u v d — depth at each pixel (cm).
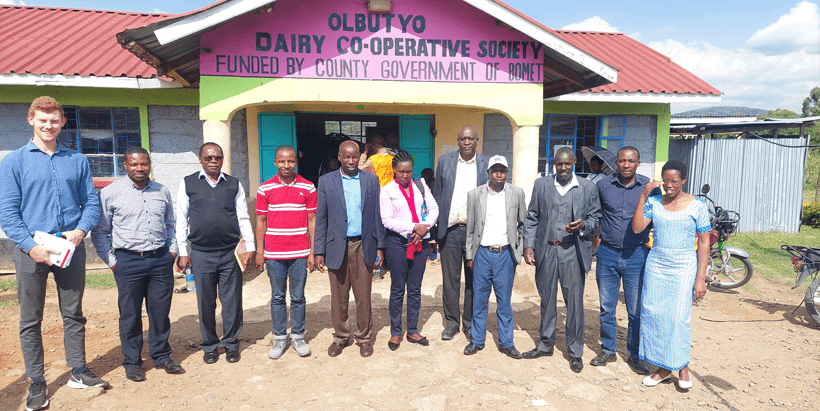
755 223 1091
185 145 784
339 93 572
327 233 415
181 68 619
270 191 409
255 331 492
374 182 420
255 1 499
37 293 328
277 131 839
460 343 460
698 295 364
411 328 457
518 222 428
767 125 1107
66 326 349
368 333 436
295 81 562
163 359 398
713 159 1091
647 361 383
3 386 366
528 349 449
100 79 674
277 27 552
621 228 396
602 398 363
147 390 366
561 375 398
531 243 420
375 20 571
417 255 437
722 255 671
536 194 416
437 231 455
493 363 418
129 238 365
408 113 904
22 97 725
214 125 552
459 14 586
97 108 759
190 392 365
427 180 801
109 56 745
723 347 465
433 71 588
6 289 624
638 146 905
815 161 2664
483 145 902
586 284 684
